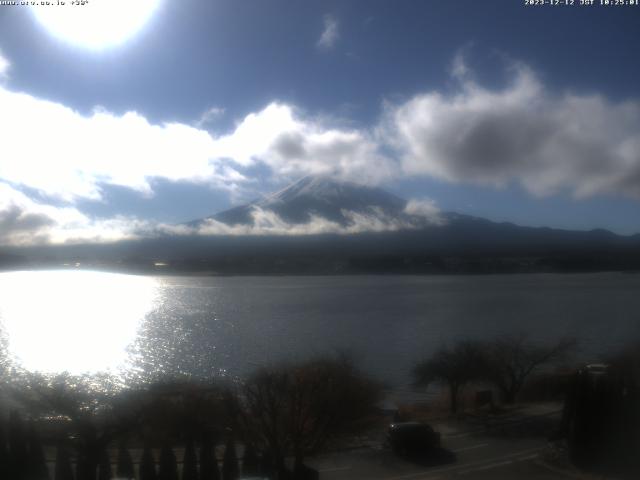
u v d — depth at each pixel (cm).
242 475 2002
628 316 10700
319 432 2431
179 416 2661
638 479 1983
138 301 17250
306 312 13725
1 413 2758
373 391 3356
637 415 2059
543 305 13562
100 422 2538
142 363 6188
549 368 4462
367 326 10488
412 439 2422
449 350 5653
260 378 2627
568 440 2233
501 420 2944
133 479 1905
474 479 2053
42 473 2014
